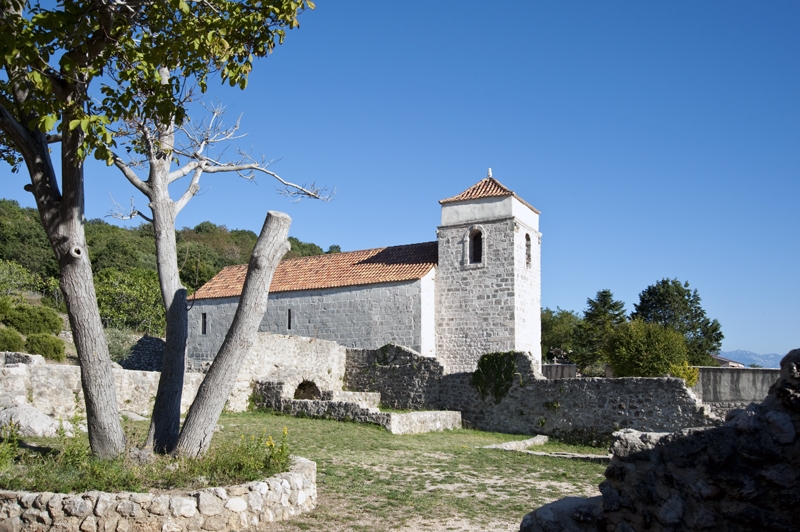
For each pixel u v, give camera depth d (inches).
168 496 353.7
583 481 590.6
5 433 471.2
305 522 393.7
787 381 234.7
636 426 905.5
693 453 246.5
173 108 455.8
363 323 1349.7
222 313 1523.1
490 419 1035.3
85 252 430.0
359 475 555.8
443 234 1362.0
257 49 490.6
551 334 2849.4
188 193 515.2
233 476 401.4
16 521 343.6
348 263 1483.8
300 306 1434.5
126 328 1780.3
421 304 1296.8
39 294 2209.6
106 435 430.9
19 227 2583.7
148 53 438.3
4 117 413.7
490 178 1408.7
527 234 1365.7
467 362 1296.8
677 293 2672.2
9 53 359.6
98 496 347.3
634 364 1279.5
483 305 1299.2
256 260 462.9
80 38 405.4
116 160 475.5
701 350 2461.9
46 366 748.0
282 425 853.8
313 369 1155.9
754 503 232.1
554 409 977.5
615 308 2399.1
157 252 484.7
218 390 450.3
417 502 464.1
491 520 425.4
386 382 1168.8
